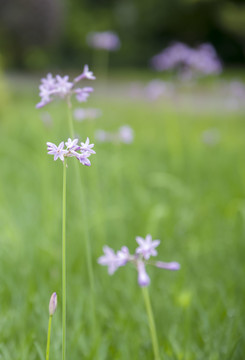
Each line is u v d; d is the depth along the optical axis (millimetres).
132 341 1911
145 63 23719
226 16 20141
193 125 8211
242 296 2342
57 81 1594
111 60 23578
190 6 22125
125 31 24109
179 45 5168
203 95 12852
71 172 4027
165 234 3166
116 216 3086
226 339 1924
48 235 2906
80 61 23547
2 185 3861
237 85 7461
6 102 7918
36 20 17547
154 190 4266
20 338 1889
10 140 5375
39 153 4555
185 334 1881
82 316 2117
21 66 21156
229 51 23422
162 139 6574
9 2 17125
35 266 2539
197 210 3623
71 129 1628
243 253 2949
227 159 5457
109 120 7707
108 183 4020
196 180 4598
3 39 17953
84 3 24531
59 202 3549
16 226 3064
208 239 3117
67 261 2668
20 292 2266
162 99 7914
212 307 2227
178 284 2432
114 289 2420
